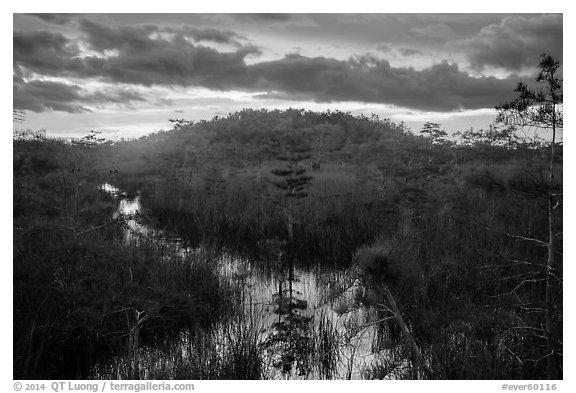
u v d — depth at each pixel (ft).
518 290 24.12
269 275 34.40
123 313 23.02
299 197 50.75
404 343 21.01
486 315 19.52
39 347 19.54
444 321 20.76
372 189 61.05
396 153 78.33
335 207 53.72
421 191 49.39
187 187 76.02
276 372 20.94
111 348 21.65
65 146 46.91
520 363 17.94
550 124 15.37
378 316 23.34
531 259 26.53
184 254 36.22
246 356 21.13
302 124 172.45
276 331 25.03
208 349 22.35
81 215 35.14
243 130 165.78
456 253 32.12
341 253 38.22
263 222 48.88
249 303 29.22
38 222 28.02
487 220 31.45
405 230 35.35
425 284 23.91
